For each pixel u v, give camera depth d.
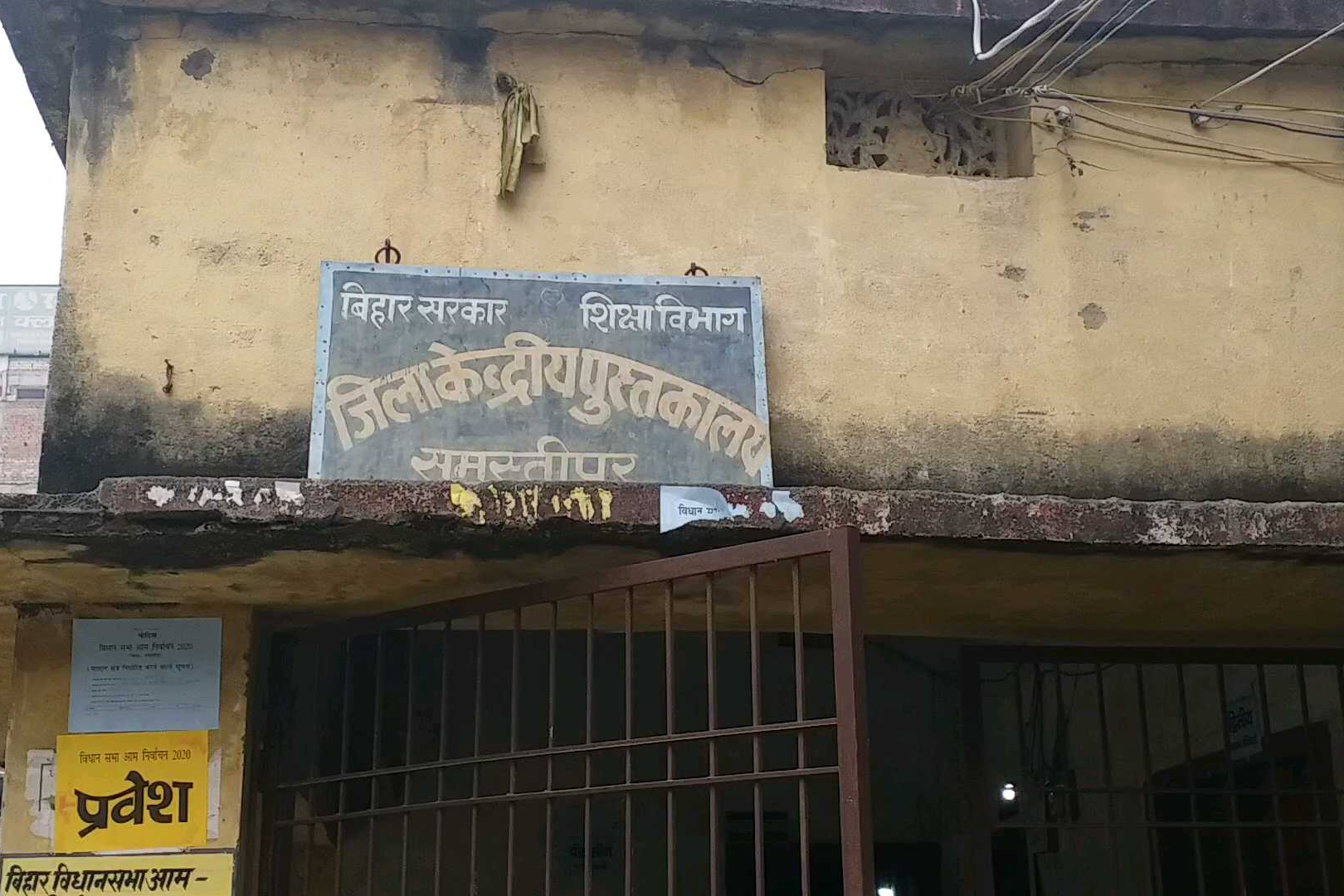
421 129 4.06
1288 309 4.27
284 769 4.10
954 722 7.29
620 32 4.20
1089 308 4.16
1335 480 4.11
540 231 4.01
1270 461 4.10
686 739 3.16
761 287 3.99
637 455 3.74
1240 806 5.85
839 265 4.10
